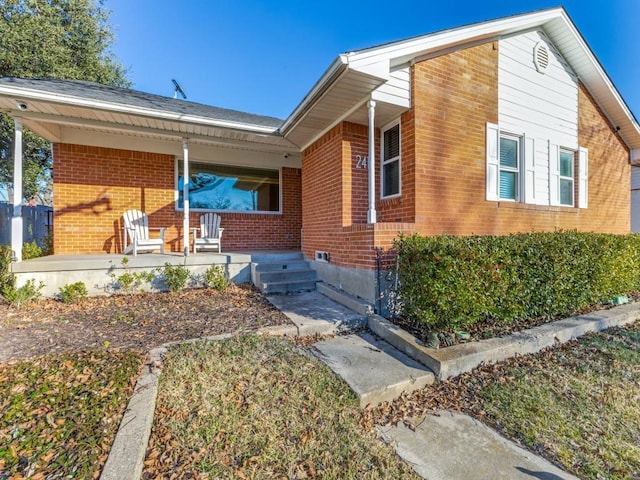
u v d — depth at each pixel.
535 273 4.30
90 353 3.14
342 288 5.45
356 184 5.74
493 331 3.97
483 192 5.78
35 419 2.15
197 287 6.14
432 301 3.68
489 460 2.11
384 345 3.79
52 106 5.15
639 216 11.16
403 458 2.12
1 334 3.65
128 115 5.55
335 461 2.03
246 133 6.54
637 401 2.76
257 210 8.72
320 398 2.64
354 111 5.27
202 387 2.64
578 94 7.35
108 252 7.10
